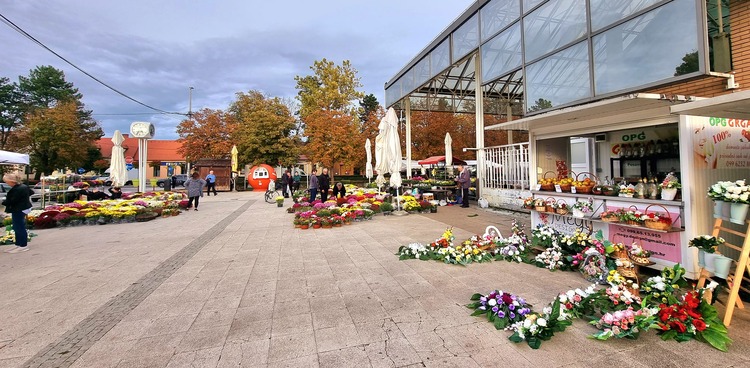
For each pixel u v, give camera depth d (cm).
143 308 403
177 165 5575
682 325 289
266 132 3122
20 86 4609
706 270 355
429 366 265
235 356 288
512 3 923
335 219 939
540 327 300
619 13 594
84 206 1260
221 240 815
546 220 625
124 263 616
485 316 349
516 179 1107
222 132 3475
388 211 1155
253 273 534
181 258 645
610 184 553
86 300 433
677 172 770
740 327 313
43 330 350
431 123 3106
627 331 296
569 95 715
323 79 3588
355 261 585
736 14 544
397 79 1888
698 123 415
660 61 525
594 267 440
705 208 411
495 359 273
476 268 519
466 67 1495
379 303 396
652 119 473
